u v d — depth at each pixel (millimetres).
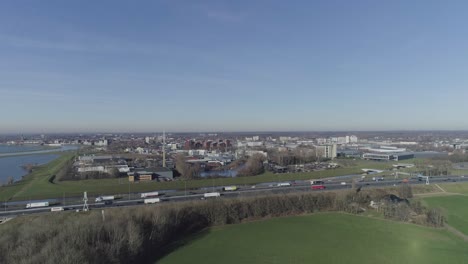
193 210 158875
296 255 118188
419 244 128875
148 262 115312
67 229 111688
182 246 130375
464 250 122500
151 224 134250
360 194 195250
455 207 182750
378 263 110812
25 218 151875
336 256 117000
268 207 173500
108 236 115312
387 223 157625
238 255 118938
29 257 93688
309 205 180750
